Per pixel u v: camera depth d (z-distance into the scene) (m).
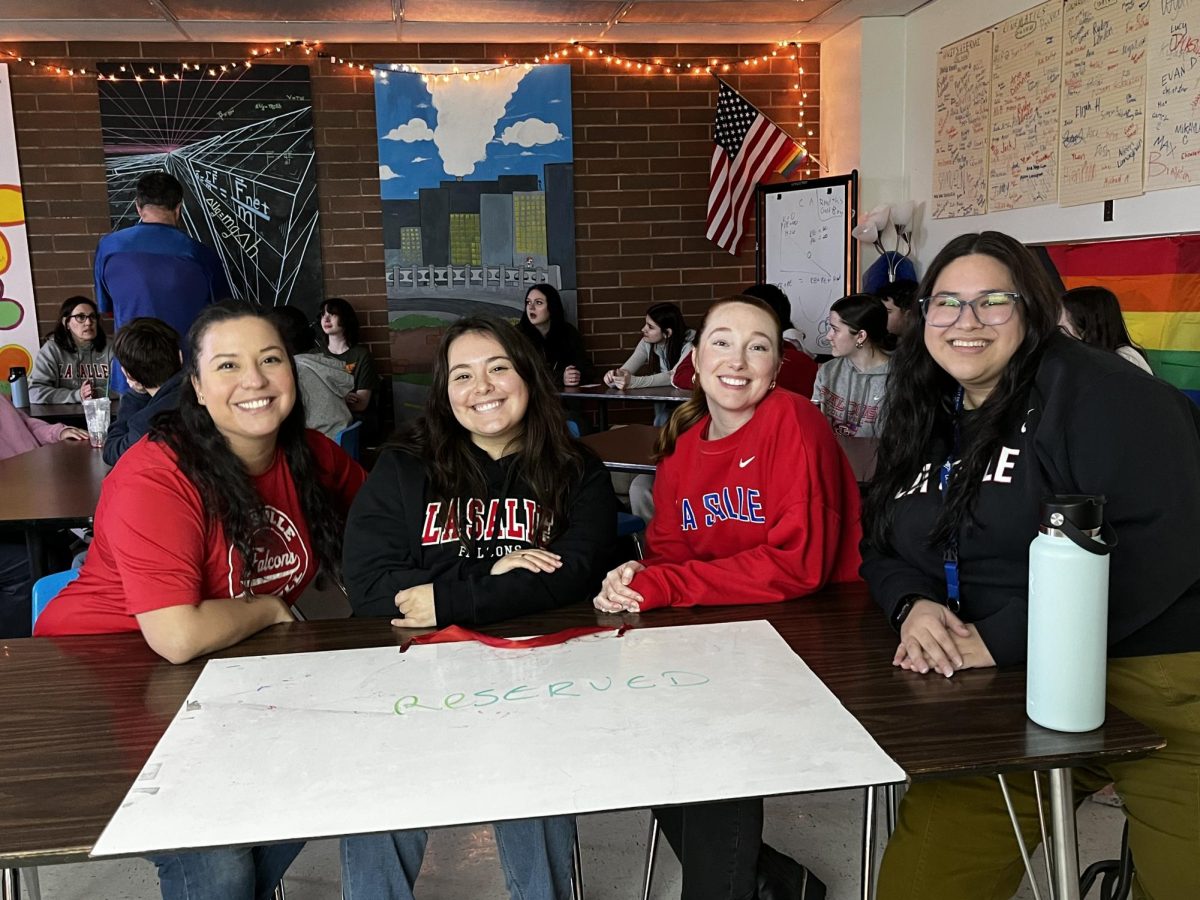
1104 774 1.41
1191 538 1.22
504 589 1.55
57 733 1.16
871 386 3.78
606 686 1.25
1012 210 4.42
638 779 1.01
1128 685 1.30
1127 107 3.65
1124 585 1.23
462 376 1.67
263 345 1.60
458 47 5.73
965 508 1.38
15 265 5.51
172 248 4.20
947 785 1.45
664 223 6.06
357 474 2.08
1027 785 1.40
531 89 5.78
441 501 1.69
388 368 5.93
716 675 1.28
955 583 1.42
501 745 1.09
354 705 1.21
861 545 1.62
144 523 1.48
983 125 4.61
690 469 1.87
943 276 1.40
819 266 5.55
